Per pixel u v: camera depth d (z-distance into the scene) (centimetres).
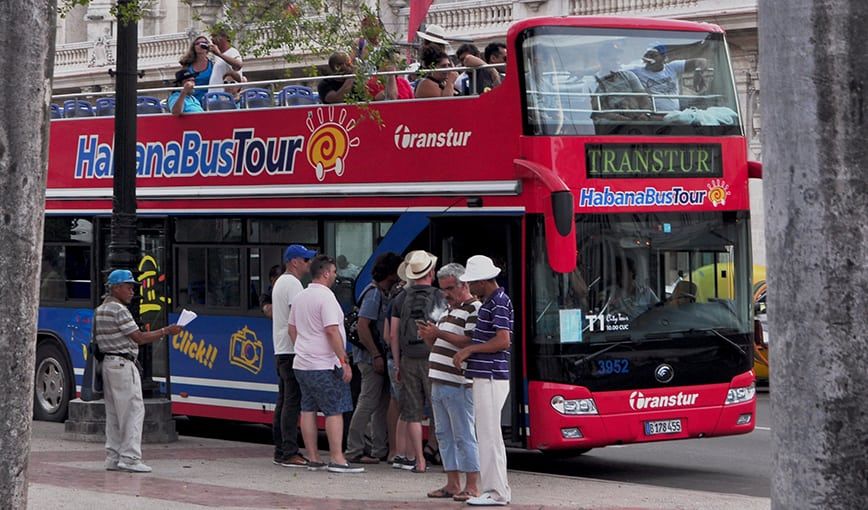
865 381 485
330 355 1544
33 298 680
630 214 1594
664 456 1845
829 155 489
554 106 1576
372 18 1802
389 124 1736
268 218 1888
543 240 1556
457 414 1338
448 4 3875
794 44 495
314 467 1582
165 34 4634
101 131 2134
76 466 1600
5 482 674
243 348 1914
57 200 2177
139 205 2056
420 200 1688
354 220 1775
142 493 1380
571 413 1542
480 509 1298
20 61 670
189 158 2002
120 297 1571
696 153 1639
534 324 1553
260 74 3409
